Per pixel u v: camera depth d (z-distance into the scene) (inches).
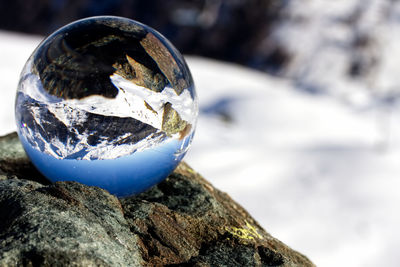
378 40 1006.4
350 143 513.0
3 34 845.2
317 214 319.3
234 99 631.8
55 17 1002.1
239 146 465.4
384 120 639.1
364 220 311.4
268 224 297.6
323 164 424.2
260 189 361.4
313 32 1043.9
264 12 1059.3
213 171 389.7
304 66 984.3
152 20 1036.5
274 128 556.1
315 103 696.4
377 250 271.1
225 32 1058.7
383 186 376.2
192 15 1061.1
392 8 1081.4
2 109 386.0
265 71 996.6
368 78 937.5
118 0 1029.2
